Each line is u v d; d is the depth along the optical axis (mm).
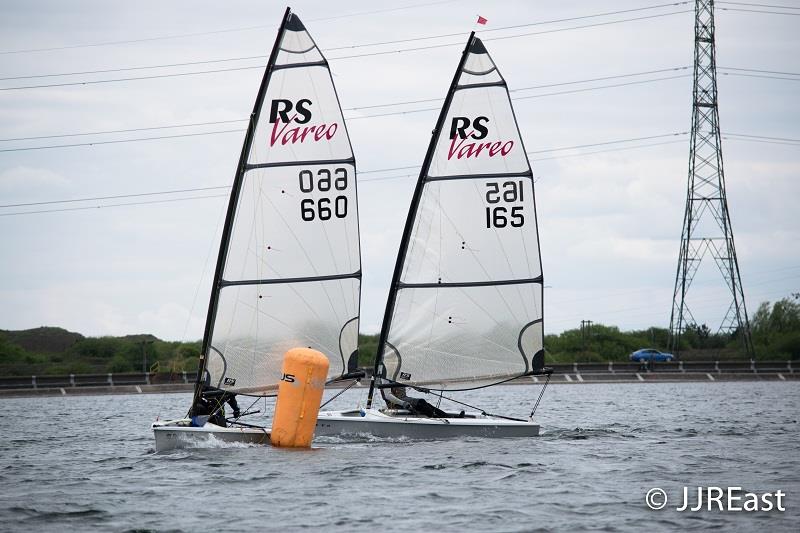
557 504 52188
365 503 52000
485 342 78312
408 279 78000
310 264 73688
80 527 47656
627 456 69000
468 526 47469
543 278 78812
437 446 71625
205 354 72062
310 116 73938
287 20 73938
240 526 47500
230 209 72750
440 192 78125
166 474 59969
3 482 59406
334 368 74250
